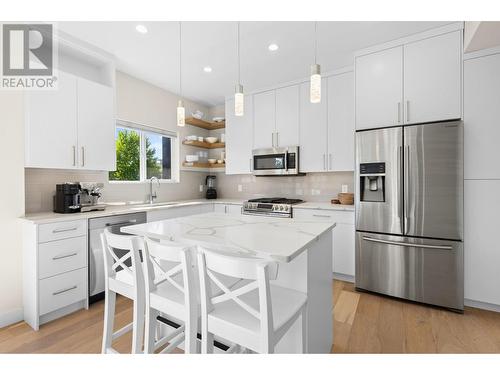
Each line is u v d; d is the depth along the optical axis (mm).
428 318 2197
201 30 2373
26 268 2146
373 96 2680
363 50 2730
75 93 2520
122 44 2609
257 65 3117
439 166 2311
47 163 2318
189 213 3590
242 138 4074
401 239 2492
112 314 1635
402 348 1792
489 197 2203
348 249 2951
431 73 2402
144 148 3752
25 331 2016
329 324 1758
